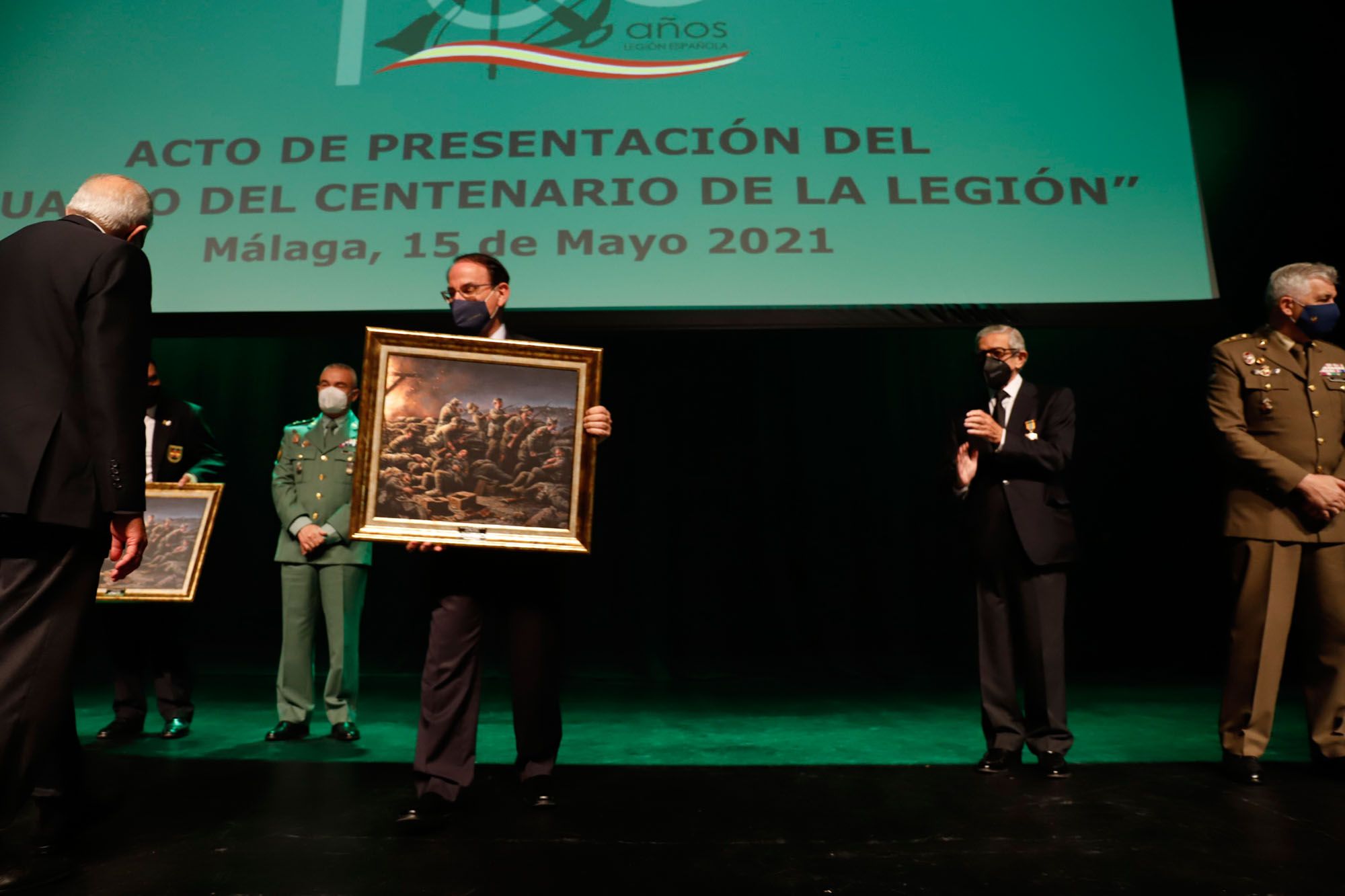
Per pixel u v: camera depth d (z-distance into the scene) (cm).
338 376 305
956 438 256
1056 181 337
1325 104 396
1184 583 481
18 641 143
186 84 354
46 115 353
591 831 176
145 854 161
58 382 147
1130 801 196
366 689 433
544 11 356
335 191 342
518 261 334
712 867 155
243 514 502
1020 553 234
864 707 379
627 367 523
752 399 522
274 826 179
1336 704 217
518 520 192
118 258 151
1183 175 336
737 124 345
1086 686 433
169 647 295
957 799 200
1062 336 501
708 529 511
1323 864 155
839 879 149
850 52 351
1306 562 220
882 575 501
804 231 333
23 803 143
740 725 335
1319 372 226
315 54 356
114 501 144
